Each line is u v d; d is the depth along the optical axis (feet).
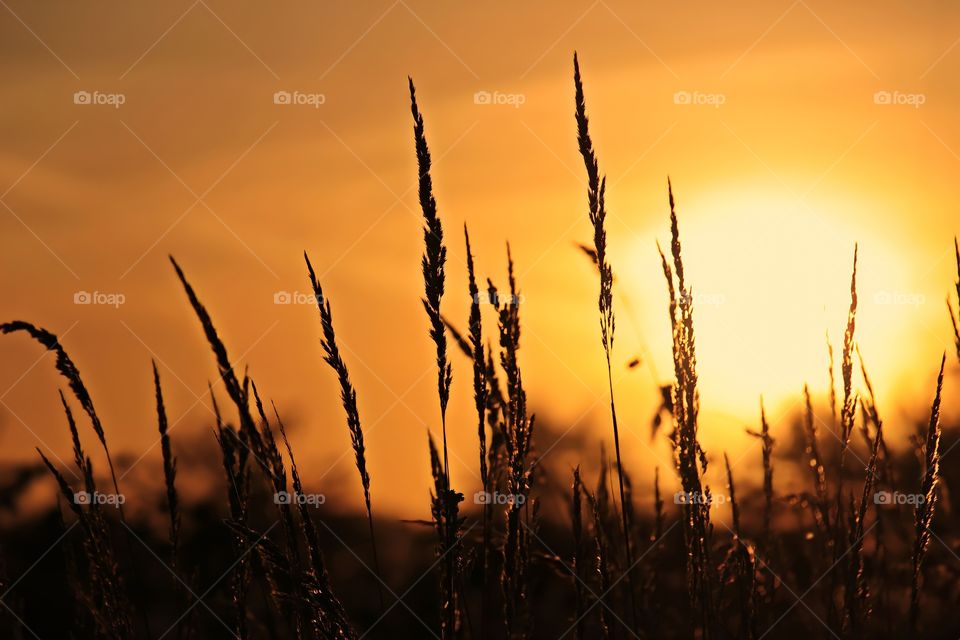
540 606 10.86
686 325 10.14
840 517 11.22
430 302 8.82
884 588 12.13
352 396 8.83
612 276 9.85
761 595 11.59
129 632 9.59
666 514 12.41
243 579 9.34
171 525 10.35
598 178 9.80
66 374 9.94
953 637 11.56
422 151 8.75
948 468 13.25
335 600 8.38
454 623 8.98
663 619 11.69
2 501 14.51
